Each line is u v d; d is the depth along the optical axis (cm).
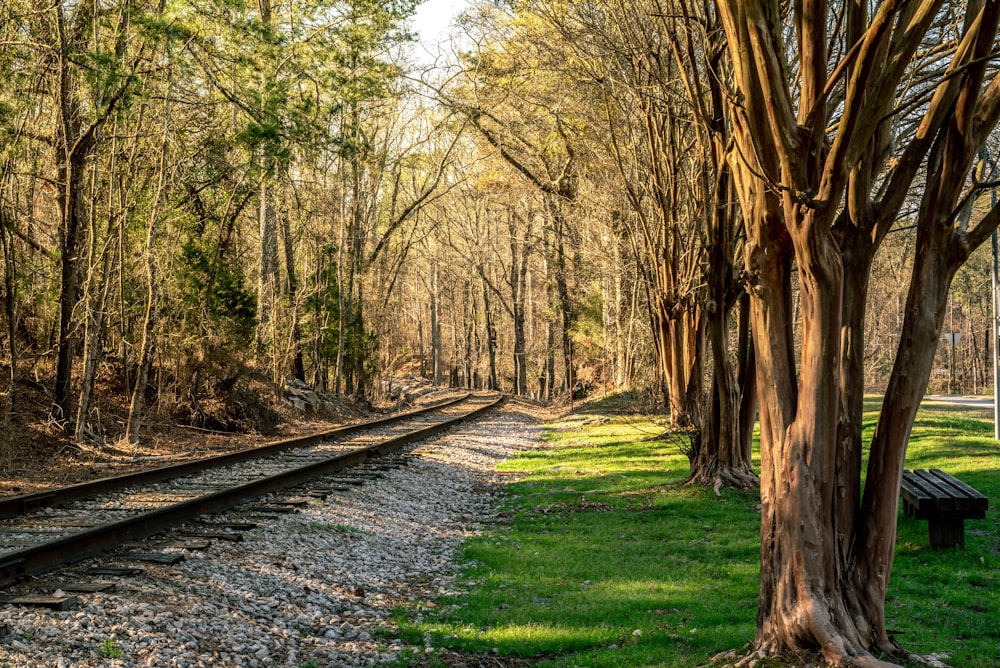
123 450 1664
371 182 3906
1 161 1677
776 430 539
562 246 4009
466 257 6056
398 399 4419
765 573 544
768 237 541
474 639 657
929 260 517
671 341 2059
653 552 945
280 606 678
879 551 527
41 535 870
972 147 500
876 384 5300
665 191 1817
